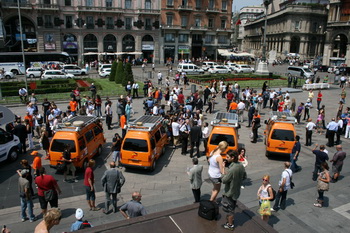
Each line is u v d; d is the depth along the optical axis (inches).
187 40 2741.1
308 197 427.8
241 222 222.2
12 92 1123.9
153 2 2539.4
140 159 493.4
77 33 2347.4
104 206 403.9
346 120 735.7
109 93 1141.1
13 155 547.2
